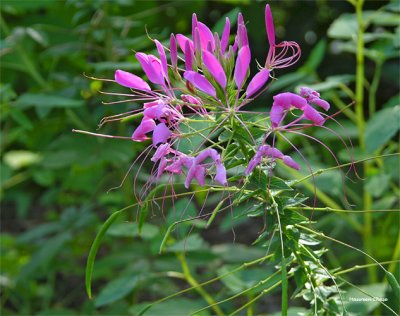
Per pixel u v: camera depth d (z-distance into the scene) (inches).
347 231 51.4
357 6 42.6
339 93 47.0
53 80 53.1
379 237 47.0
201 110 28.6
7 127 55.2
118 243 53.5
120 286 38.5
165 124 27.6
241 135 27.5
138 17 52.3
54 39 52.9
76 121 48.6
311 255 28.4
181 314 38.4
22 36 48.3
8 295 55.4
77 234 51.1
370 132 40.1
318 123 26.8
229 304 45.2
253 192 28.2
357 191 52.2
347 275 50.4
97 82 45.9
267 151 26.8
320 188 42.9
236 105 27.3
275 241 28.5
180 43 28.2
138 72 46.0
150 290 49.6
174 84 35.2
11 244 54.1
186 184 26.9
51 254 47.3
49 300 56.9
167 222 37.0
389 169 42.6
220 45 28.0
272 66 28.7
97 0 46.7
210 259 43.9
